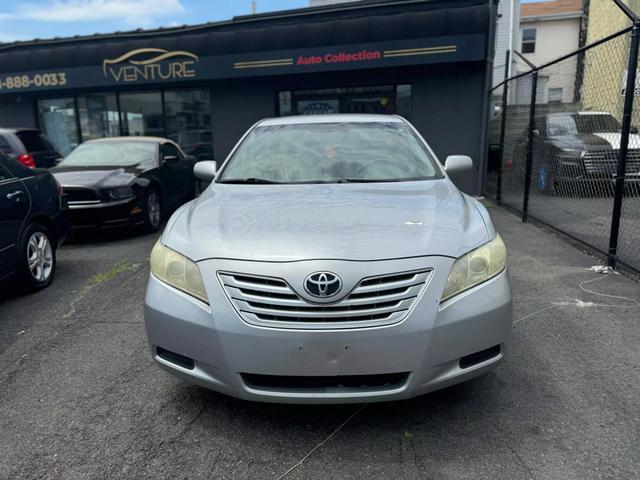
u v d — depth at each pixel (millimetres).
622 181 4949
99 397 2971
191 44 10656
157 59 10883
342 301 2307
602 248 5656
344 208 2900
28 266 4734
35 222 4953
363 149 3893
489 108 10164
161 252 2705
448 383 2438
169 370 2617
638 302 4215
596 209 6848
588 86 6527
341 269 2322
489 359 2533
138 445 2525
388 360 2318
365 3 10125
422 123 10320
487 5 9312
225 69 10500
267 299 2340
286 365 2322
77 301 4609
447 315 2377
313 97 11039
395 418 2697
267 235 2559
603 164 6703
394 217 2746
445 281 2404
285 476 2285
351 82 10602
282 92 11180
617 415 2678
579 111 6848
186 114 11930
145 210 7383
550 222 7242
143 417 2760
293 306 2322
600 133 6836
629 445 2434
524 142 8398
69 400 2947
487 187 10750
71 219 6652
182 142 12031
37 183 5051
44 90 11766
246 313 2365
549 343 3529
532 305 4227
